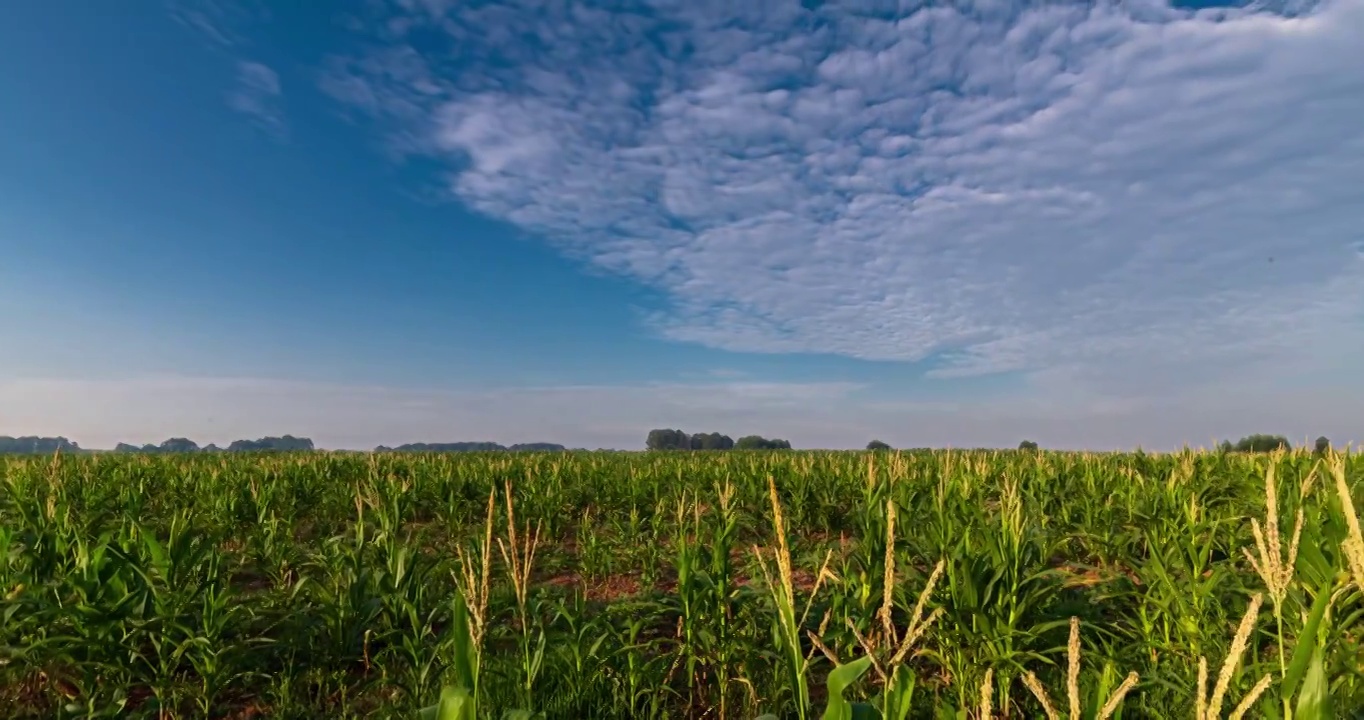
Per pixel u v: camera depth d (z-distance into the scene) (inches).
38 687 210.1
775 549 134.7
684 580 215.2
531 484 529.3
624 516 528.7
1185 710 167.6
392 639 238.2
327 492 573.9
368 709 205.8
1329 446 372.8
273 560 329.7
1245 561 255.1
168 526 419.5
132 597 210.5
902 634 218.2
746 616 230.7
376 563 315.0
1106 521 347.3
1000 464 640.4
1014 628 189.2
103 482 586.6
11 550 295.7
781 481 537.0
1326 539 198.1
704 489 571.2
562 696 193.3
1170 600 198.8
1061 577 232.8
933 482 474.6
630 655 201.3
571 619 218.5
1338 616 162.7
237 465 773.3
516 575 170.6
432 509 537.0
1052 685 185.6
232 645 214.5
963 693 177.3
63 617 217.2
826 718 112.1
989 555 209.8
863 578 211.9
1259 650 189.9
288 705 199.8
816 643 123.9
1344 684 150.5
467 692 125.7
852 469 573.0
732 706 206.1
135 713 191.8
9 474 553.6
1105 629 207.8
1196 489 375.6
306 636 232.2
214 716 200.4
